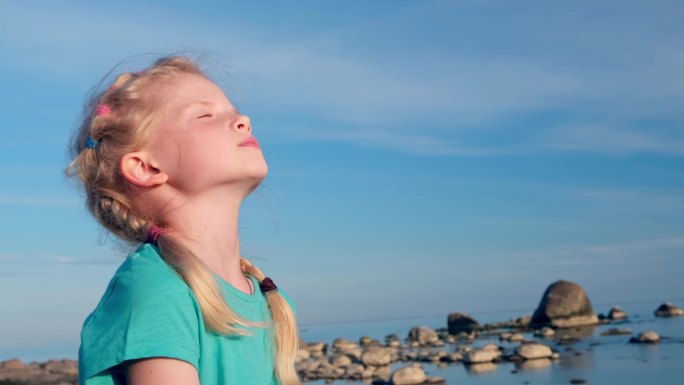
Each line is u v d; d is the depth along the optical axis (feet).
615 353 43.37
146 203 6.44
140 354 5.27
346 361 50.44
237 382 5.89
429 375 40.04
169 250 5.90
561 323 73.20
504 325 79.66
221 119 6.56
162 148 6.38
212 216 6.44
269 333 6.66
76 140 6.95
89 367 5.41
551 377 35.50
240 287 6.64
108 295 5.74
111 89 6.69
